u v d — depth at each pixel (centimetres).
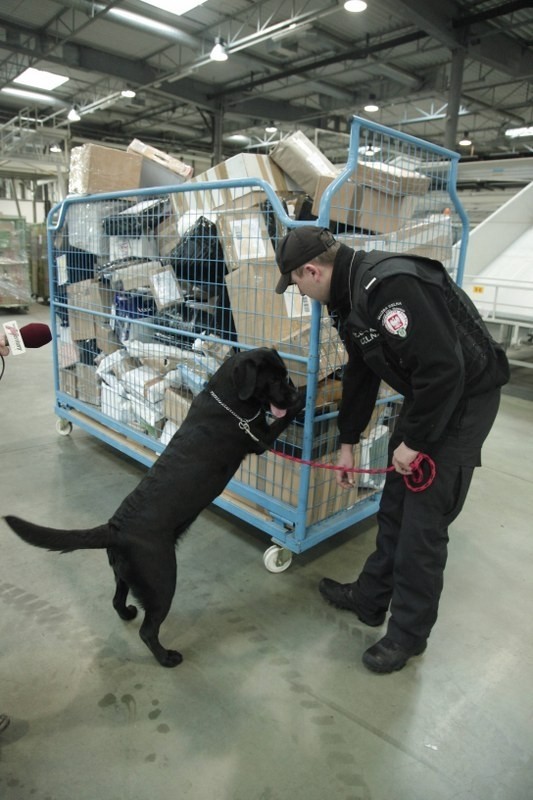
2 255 856
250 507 243
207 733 152
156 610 168
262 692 167
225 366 184
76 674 173
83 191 308
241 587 221
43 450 353
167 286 267
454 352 134
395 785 138
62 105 1046
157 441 285
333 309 161
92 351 345
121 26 735
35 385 507
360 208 207
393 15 673
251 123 1246
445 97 916
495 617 208
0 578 222
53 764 142
